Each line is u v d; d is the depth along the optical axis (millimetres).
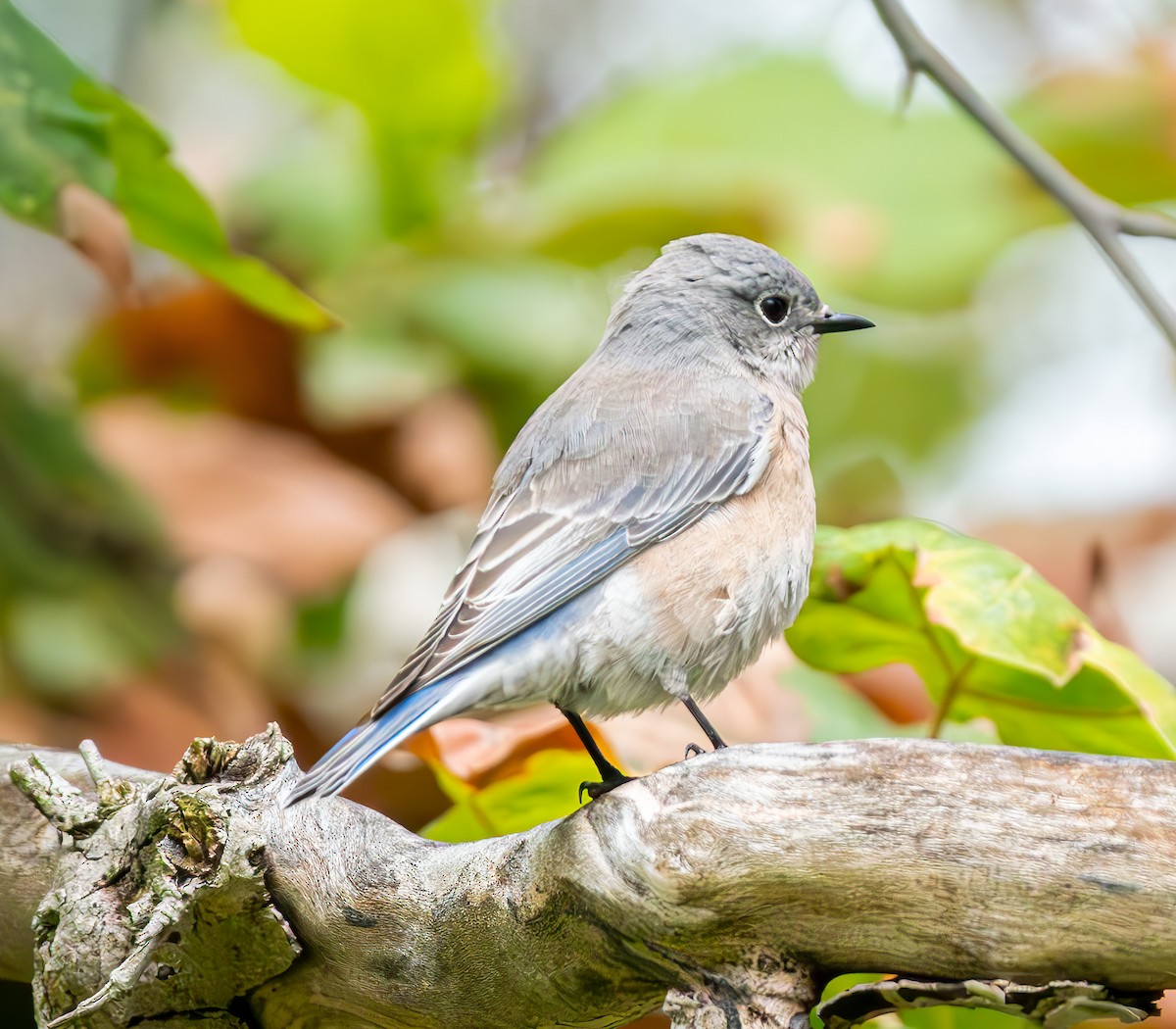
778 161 13094
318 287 13391
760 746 7023
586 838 7172
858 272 12906
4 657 12133
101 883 7625
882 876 6660
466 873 7637
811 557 9688
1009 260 17219
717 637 9383
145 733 12188
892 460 16547
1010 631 8812
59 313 16312
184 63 17469
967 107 10422
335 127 14156
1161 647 14719
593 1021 7664
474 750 9547
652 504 9508
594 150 13336
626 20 17688
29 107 8344
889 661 9914
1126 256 10023
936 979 6781
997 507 16047
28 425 12070
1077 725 9312
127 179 8633
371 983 7824
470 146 13234
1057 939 6473
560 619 9164
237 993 7805
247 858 7359
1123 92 13891
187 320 13086
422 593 14359
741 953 6977
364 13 12109
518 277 13531
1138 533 14938
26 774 7906
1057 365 17281
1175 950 6336
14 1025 10484
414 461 13070
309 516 12555
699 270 11227
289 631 12664
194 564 12508
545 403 10641
